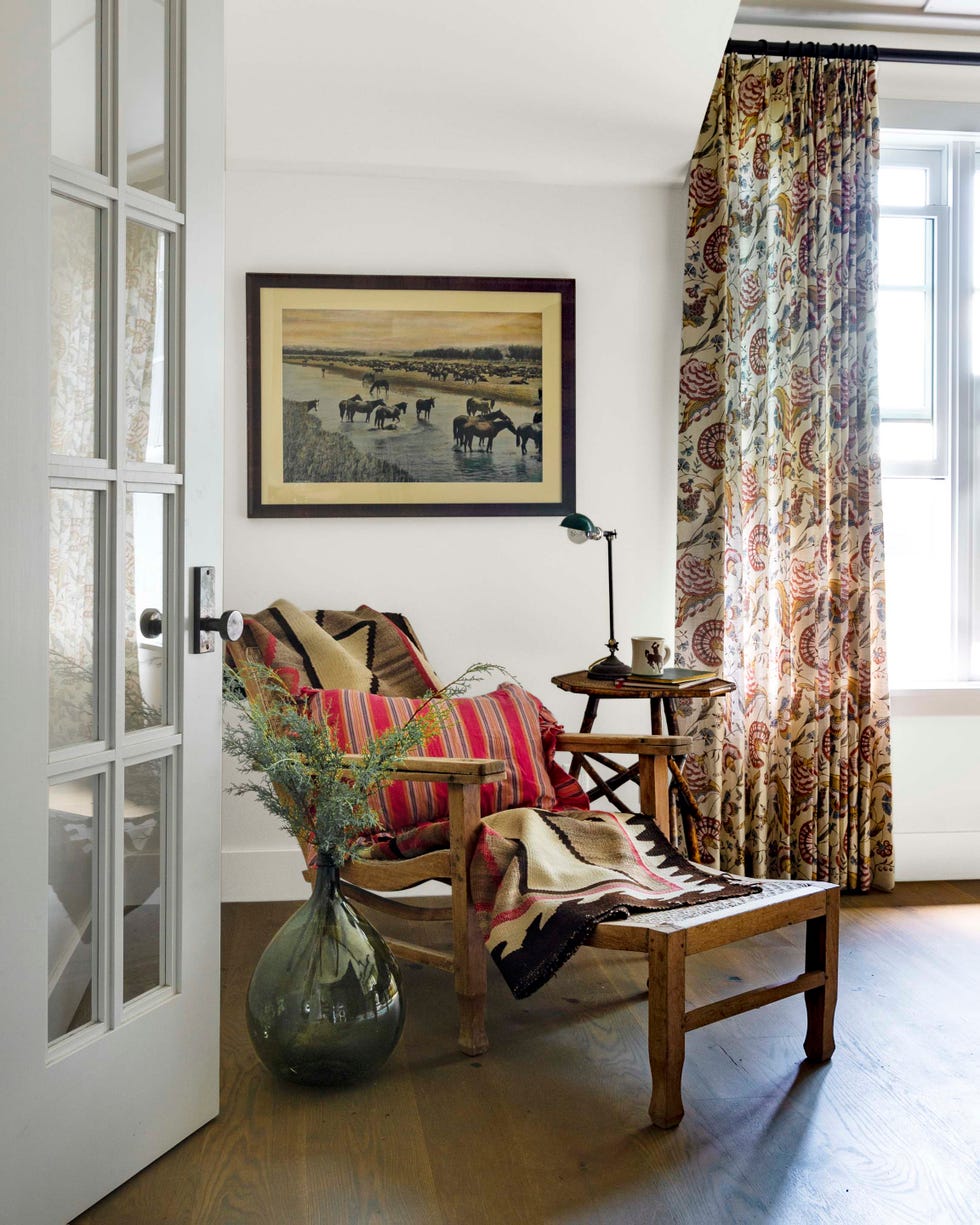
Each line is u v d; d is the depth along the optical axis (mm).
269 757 2137
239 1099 2059
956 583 3619
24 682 1538
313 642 2830
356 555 3314
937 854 3562
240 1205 1709
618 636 3422
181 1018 1874
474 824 2252
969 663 3639
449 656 3359
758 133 3299
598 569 3402
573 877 2207
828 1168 1823
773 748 3357
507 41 2885
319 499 3277
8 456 1508
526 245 3352
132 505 1771
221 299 1946
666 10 2836
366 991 2072
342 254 3287
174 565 1861
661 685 2936
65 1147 1632
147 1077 1797
